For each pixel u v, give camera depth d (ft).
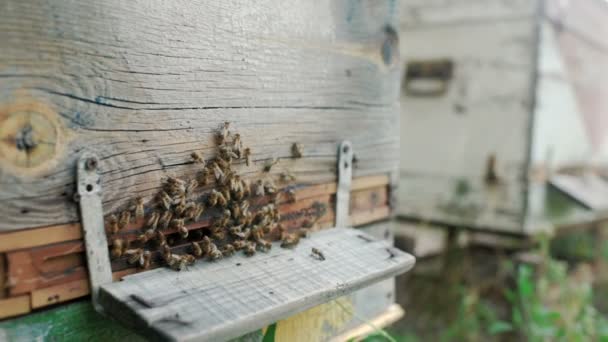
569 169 3.30
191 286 0.93
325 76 1.34
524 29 2.83
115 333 0.95
